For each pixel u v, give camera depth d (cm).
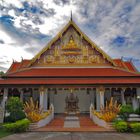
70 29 3544
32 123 2042
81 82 2933
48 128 2073
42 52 3416
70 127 2145
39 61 3422
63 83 2916
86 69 3328
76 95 3369
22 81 3008
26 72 3228
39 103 3062
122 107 2386
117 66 3338
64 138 1555
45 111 2741
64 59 3428
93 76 3062
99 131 1923
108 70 3275
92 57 3431
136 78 3091
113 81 2961
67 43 3484
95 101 3328
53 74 3114
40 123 2138
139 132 1881
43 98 2902
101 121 2206
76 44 3481
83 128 2084
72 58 3431
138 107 2881
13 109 2225
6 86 2948
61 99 3359
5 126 1886
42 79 3067
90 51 3453
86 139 1517
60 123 2388
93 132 1891
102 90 2898
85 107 3319
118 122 2009
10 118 2262
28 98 3250
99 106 2892
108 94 3272
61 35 3478
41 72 3206
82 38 3494
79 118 2697
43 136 1647
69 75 3070
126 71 3269
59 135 1703
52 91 3391
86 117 2789
